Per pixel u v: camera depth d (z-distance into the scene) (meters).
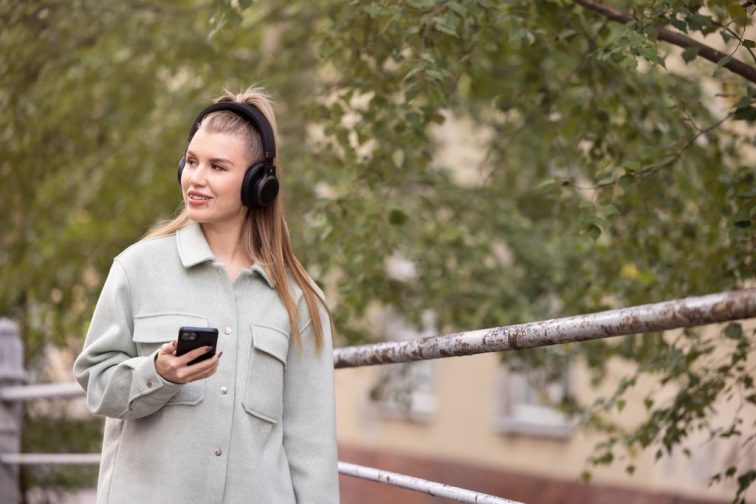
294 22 8.26
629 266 5.81
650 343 5.05
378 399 8.56
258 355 2.61
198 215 2.63
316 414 2.73
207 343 2.39
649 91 5.53
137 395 2.42
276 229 2.76
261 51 8.77
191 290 2.61
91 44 7.46
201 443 2.51
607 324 2.36
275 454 2.62
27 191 7.72
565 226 7.25
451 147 12.10
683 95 5.43
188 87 8.71
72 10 6.81
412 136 4.83
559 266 7.68
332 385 2.77
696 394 4.40
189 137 2.76
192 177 2.64
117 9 7.52
